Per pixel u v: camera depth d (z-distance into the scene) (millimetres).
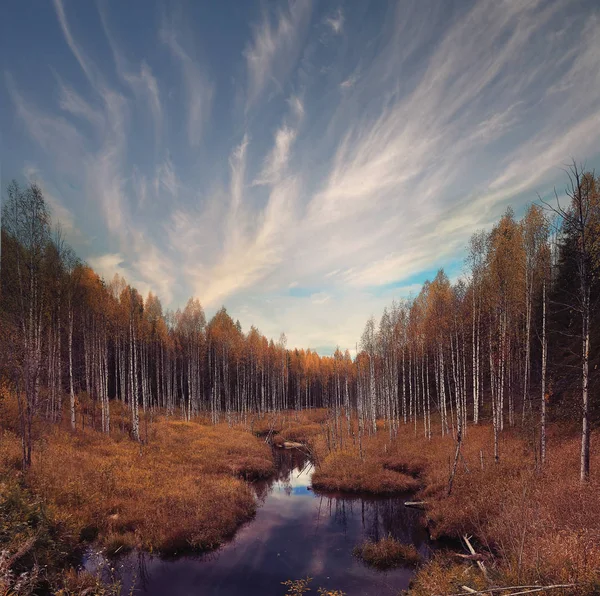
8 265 18938
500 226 22000
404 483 19703
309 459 29234
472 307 23250
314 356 95312
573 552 7043
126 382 49250
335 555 12320
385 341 38062
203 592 9977
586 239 13234
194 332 50094
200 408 52594
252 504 16688
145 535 12359
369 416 42281
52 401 24375
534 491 12133
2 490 10578
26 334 17016
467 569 8742
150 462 19922
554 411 21656
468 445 22062
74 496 13273
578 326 23031
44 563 9102
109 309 31422
